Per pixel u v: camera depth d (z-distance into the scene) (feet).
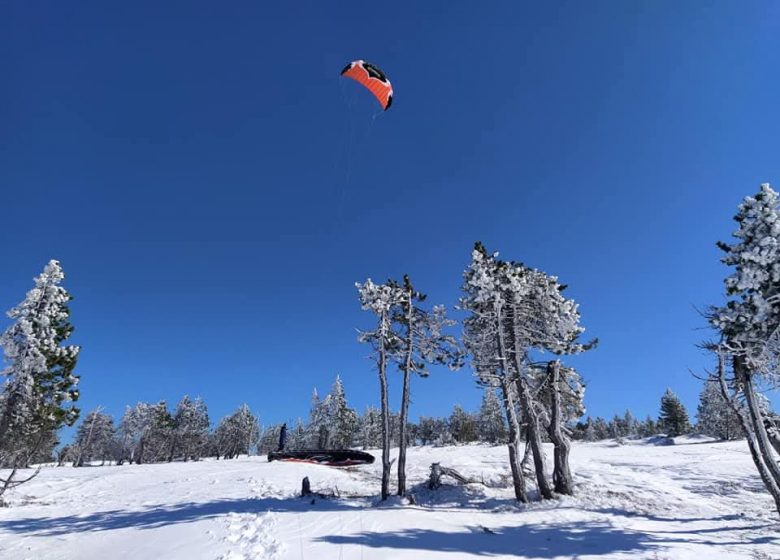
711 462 111.96
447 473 91.61
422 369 82.99
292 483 101.55
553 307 84.33
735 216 54.54
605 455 145.28
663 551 45.50
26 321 90.22
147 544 49.34
